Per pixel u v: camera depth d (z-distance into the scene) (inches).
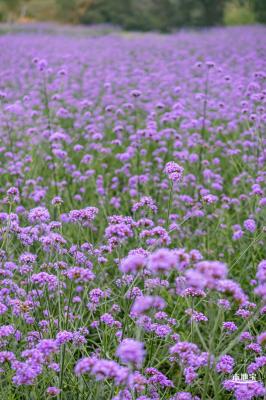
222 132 336.8
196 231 217.5
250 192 235.8
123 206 242.4
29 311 143.9
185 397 113.5
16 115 365.1
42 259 178.4
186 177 253.6
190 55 671.1
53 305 155.8
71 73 542.6
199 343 159.0
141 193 238.5
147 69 577.6
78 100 441.7
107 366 91.4
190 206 236.4
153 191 253.8
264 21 1373.0
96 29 1259.8
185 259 94.7
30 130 289.7
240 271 193.8
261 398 125.5
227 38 872.9
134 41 903.1
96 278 174.4
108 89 443.2
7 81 498.9
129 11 1339.8
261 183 238.8
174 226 164.6
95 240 213.0
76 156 306.8
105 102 421.1
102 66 583.2
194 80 455.5
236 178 249.3
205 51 689.0
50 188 255.9
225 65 487.8
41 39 925.2
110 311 149.2
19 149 318.3
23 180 247.8
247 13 1395.2
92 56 670.5
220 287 93.6
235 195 262.4
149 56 674.8
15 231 161.6
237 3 1376.7
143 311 92.0
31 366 108.8
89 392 120.1
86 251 167.6
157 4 1326.3
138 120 361.7
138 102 415.8
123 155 249.0
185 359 115.1
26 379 107.8
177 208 244.7
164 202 249.3
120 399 100.7
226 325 133.6
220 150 324.2
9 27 1210.0
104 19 1390.3
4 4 1438.2
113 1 1358.3
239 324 164.4
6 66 579.8
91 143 314.0
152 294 152.1
